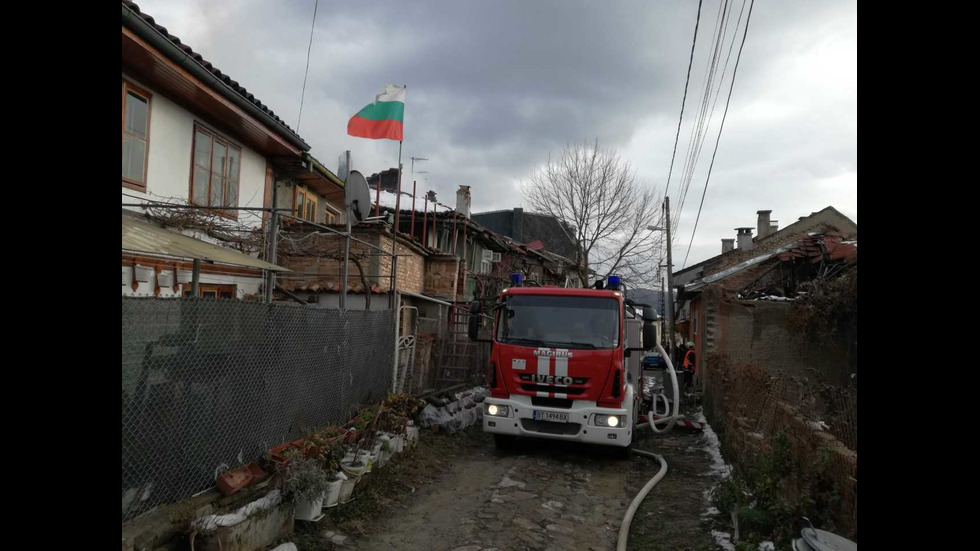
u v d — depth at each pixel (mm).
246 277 9914
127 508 3750
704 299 16359
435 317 14266
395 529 5965
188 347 4316
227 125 9453
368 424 7285
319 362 6609
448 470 8289
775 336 12961
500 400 9289
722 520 6316
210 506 4336
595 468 9008
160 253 5090
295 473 5199
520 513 6578
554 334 9383
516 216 40000
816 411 6168
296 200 12836
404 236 12906
